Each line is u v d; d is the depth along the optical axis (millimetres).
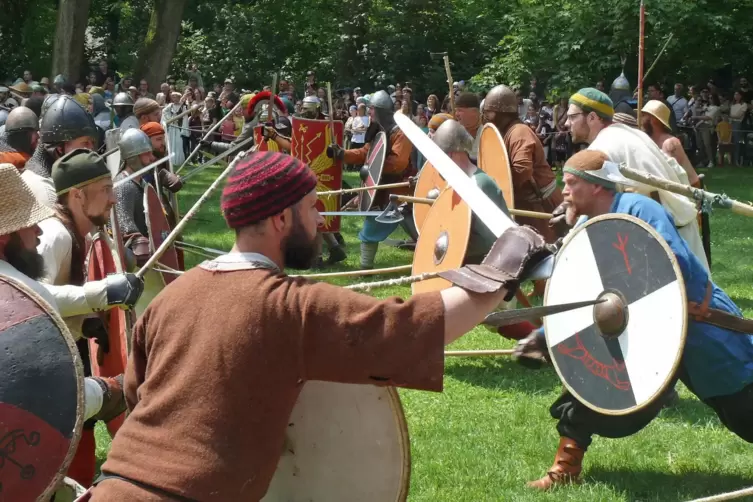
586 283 3996
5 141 6727
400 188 9180
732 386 3977
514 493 4246
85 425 4051
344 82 29328
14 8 32844
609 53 22094
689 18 21469
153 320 2518
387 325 2318
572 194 4152
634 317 3795
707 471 4480
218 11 33062
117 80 32625
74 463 4066
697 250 5402
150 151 5957
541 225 7324
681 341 3611
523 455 4746
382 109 9211
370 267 9469
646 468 4539
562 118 20641
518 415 5285
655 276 3734
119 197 5633
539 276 2373
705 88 23375
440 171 2715
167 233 5992
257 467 2363
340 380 2379
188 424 2344
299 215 2506
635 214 4004
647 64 22125
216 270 2475
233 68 31438
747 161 21469
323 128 9633
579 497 4156
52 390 2525
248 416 2342
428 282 5875
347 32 29500
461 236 5645
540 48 22781
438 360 2322
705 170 20578
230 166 2621
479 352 5754
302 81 30766
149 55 27016
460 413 5371
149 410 2395
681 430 5035
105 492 2352
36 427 2496
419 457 4711
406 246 10727
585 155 4160
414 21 29234
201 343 2387
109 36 35250
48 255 3785
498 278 2346
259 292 2387
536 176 7336
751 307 7723
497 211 2529
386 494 2707
